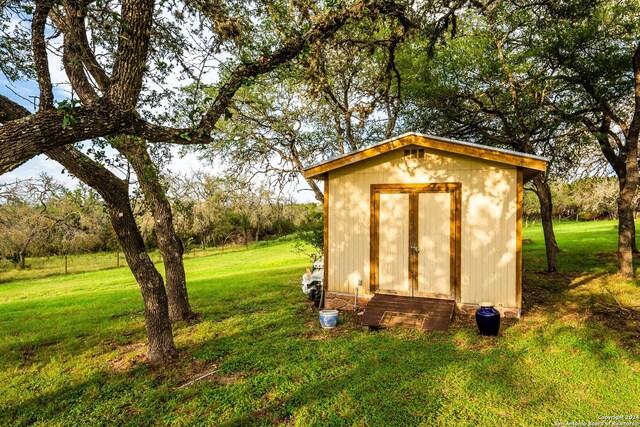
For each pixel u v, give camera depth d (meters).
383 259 8.20
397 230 8.09
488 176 7.39
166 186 6.46
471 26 10.77
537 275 11.60
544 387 4.45
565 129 11.71
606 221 36.91
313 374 4.97
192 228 27.05
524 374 4.78
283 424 3.88
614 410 3.94
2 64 4.96
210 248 34.09
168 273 7.93
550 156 12.13
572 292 9.23
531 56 10.12
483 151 7.18
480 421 3.80
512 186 7.21
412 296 7.95
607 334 6.05
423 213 7.90
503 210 7.27
